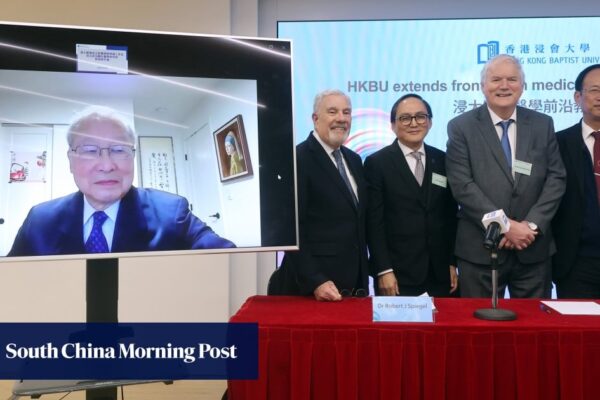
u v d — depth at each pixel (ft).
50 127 6.24
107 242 6.36
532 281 8.22
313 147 8.07
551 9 11.46
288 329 5.89
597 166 8.57
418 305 6.09
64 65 6.31
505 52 11.52
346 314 6.36
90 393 6.71
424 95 11.64
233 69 6.97
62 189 6.24
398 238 8.65
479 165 8.30
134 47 6.58
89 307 6.58
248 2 11.67
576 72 11.44
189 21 11.51
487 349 5.72
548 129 8.41
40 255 6.11
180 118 6.72
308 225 7.87
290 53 7.22
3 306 11.38
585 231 8.45
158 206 6.56
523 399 5.67
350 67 11.73
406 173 8.69
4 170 6.07
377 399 5.82
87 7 11.45
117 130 6.45
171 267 11.43
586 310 6.50
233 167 6.92
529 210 8.14
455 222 8.95
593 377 5.67
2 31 6.13
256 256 11.69
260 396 5.89
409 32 11.66
